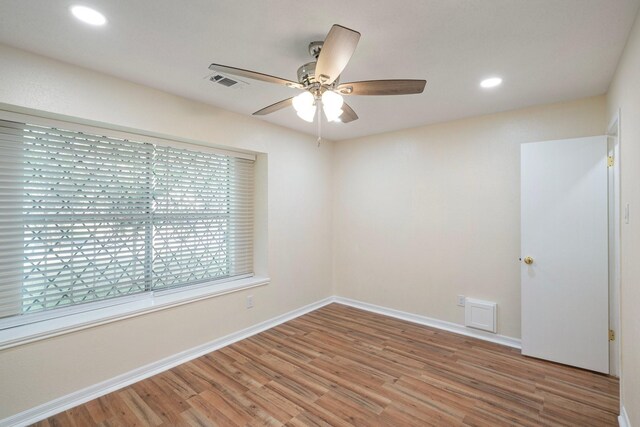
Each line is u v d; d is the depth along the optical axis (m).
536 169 2.83
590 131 2.71
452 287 3.47
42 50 1.97
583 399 2.22
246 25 1.72
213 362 2.75
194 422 1.99
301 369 2.64
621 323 2.04
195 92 2.66
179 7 1.56
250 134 3.35
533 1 1.51
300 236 3.99
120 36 1.82
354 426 1.95
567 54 2.00
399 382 2.44
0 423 1.88
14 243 2.12
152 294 2.83
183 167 3.04
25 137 2.15
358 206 4.27
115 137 2.53
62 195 2.31
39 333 2.01
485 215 3.26
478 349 3.01
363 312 4.09
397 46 1.91
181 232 3.05
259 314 3.47
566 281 2.71
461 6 1.54
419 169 3.71
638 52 1.60
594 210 2.61
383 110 3.10
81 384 2.19
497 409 2.12
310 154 4.12
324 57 1.49
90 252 2.47
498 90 2.59
